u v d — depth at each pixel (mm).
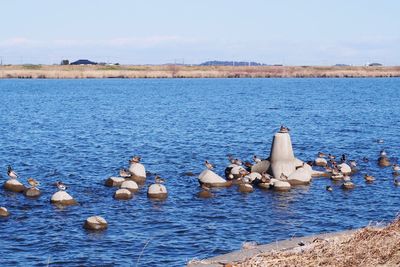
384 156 50250
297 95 151250
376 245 17047
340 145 60469
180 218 31906
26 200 35844
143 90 180750
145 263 24734
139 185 40656
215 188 39469
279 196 37125
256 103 124000
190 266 18219
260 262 16859
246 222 31156
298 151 57031
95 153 55188
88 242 27688
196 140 64375
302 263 16266
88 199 36344
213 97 146000
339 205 35000
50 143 61688
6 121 85062
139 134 69750
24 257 25688
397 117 89250
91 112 102625
